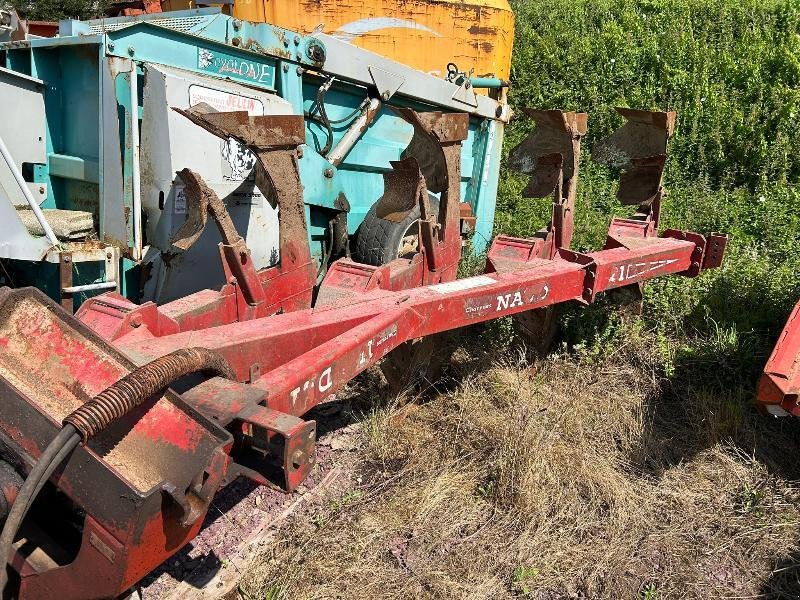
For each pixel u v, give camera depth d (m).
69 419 1.67
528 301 3.68
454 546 3.11
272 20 6.29
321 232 5.15
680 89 9.59
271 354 2.59
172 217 3.83
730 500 3.56
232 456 2.10
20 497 1.56
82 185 4.25
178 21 4.67
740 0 11.31
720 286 5.30
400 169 3.86
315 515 3.22
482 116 6.62
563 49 10.90
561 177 4.54
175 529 1.80
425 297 3.22
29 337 2.09
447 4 6.70
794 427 4.12
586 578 3.01
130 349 2.34
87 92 4.12
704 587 3.00
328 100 5.19
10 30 5.59
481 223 6.97
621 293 4.98
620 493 3.43
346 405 4.21
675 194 8.11
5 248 3.49
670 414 4.32
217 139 4.02
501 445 3.57
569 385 4.39
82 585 1.80
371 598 2.77
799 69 9.17
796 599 2.97
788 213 7.36
